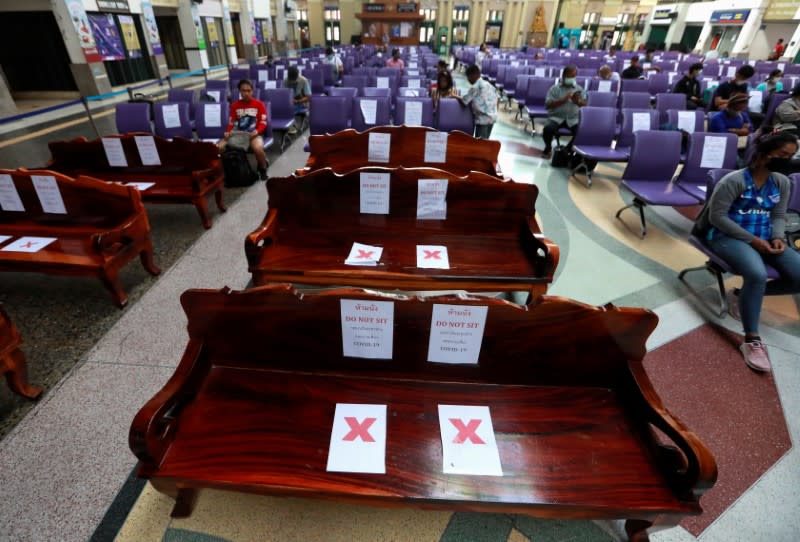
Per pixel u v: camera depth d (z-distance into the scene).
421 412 1.44
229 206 4.30
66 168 3.89
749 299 2.45
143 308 2.69
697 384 2.26
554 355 1.48
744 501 1.68
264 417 1.39
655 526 1.34
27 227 2.85
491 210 2.55
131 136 3.72
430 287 2.25
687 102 6.55
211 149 3.79
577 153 5.29
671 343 2.56
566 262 3.45
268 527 1.54
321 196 2.49
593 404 1.49
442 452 1.32
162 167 3.91
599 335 1.41
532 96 7.36
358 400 1.47
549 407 1.47
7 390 2.07
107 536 1.50
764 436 1.96
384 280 2.23
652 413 1.31
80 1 9.51
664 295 3.04
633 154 3.89
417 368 1.54
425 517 1.60
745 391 2.22
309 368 1.56
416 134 3.72
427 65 12.56
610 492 1.22
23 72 10.06
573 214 4.36
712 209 2.68
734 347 2.53
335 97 4.70
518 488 1.23
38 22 9.42
